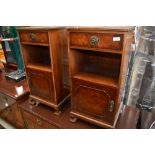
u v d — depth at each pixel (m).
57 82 1.15
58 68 1.13
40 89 1.23
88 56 1.14
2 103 1.62
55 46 1.05
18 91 1.42
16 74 1.74
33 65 1.22
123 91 1.16
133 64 1.17
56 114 1.21
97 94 0.93
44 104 1.34
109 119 0.96
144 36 1.08
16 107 1.42
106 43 0.77
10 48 1.84
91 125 1.09
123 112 1.21
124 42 0.72
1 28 1.76
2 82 1.67
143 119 1.21
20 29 1.08
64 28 1.10
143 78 1.19
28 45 1.22
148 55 1.11
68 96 1.34
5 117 1.75
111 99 0.89
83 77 0.97
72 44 0.89
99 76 0.99
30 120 1.35
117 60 1.04
